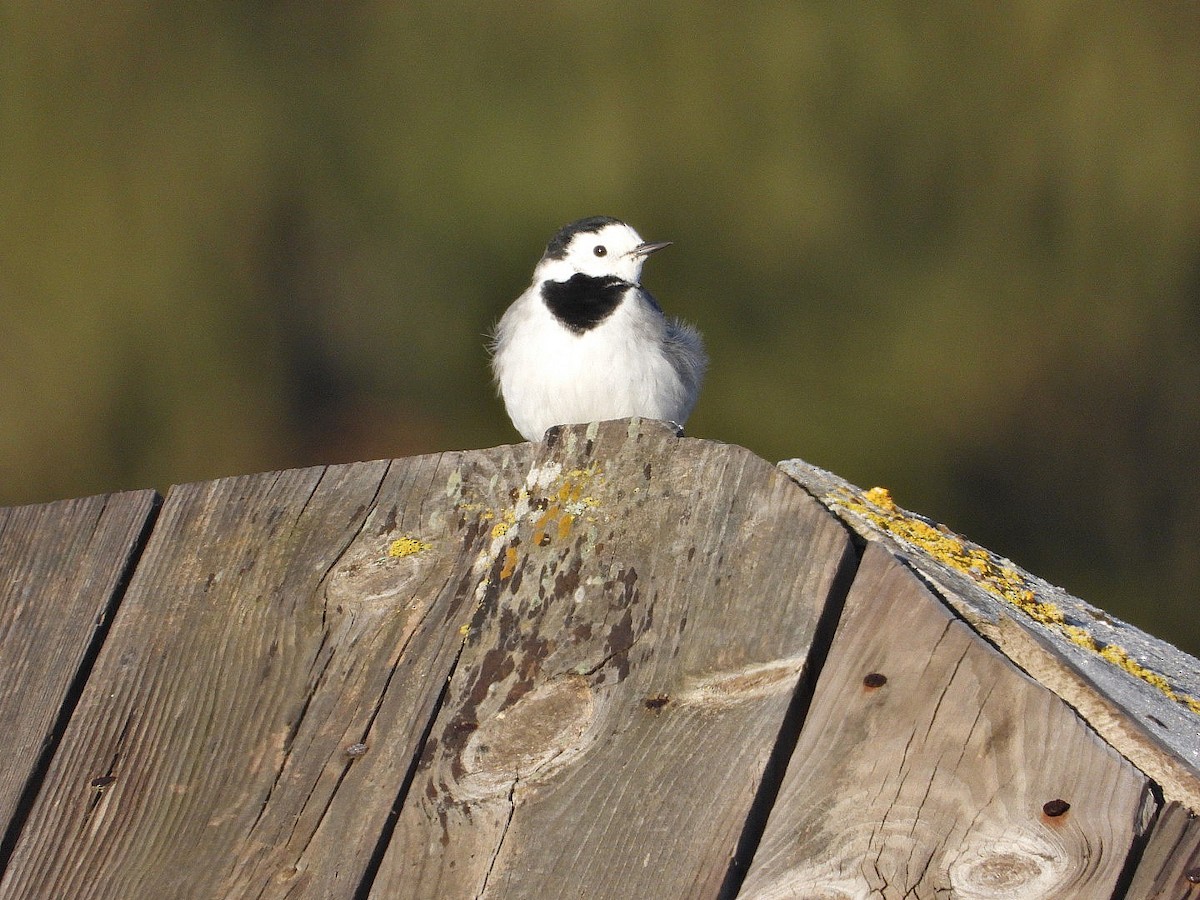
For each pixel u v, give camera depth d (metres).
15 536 4.39
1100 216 17.62
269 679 3.98
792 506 3.85
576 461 4.12
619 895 3.42
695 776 3.53
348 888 3.59
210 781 3.85
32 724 4.03
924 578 3.78
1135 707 3.79
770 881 3.38
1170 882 3.23
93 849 3.79
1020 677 3.47
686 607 3.77
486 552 4.07
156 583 4.22
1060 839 3.29
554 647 3.81
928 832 3.36
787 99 17.45
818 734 3.51
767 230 17.30
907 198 17.61
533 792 3.61
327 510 4.27
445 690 3.84
